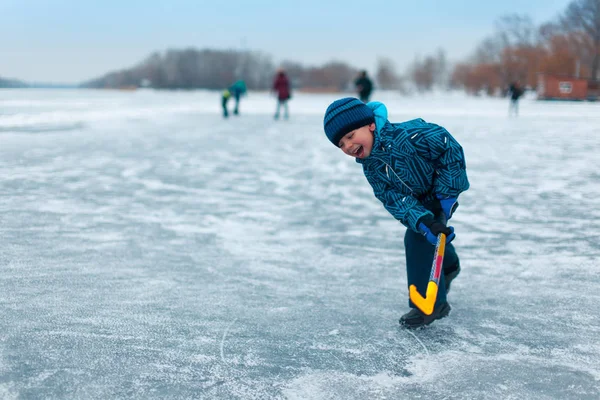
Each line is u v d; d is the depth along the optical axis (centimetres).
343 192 686
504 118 2350
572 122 2089
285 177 786
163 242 449
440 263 253
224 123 1859
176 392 219
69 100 3234
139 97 5031
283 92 2111
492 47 8675
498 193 686
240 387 225
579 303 329
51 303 310
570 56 7325
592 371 244
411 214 272
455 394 223
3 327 275
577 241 468
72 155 931
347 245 458
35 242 434
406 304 328
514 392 225
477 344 273
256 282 361
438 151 266
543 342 275
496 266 402
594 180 779
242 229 501
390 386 229
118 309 305
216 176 777
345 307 321
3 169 768
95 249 421
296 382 231
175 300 323
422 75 11375
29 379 224
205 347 262
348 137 266
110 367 238
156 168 828
